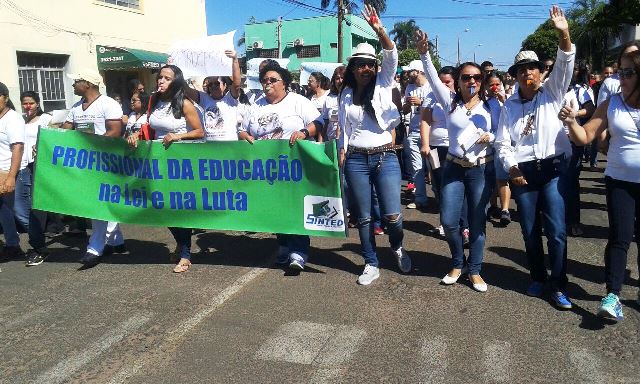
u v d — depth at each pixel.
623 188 3.70
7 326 4.02
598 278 4.64
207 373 3.27
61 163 5.38
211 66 5.73
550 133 3.91
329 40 41.31
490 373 3.17
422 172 7.44
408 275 4.86
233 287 4.65
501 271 4.89
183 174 5.09
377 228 6.34
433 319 3.91
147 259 5.59
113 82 16.36
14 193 5.84
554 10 3.66
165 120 5.12
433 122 6.38
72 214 5.39
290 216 4.82
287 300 4.33
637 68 3.53
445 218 4.43
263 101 5.11
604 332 3.64
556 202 3.96
